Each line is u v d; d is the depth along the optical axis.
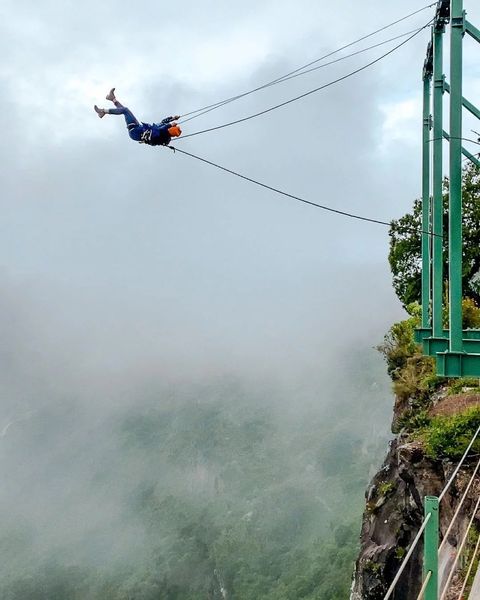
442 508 11.64
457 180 10.21
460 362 10.36
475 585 7.40
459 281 10.38
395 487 16.19
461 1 10.03
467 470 11.31
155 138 11.93
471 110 10.57
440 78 12.99
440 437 12.84
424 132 15.13
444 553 10.44
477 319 20.94
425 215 15.25
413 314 25.12
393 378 22.28
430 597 4.88
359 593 16.25
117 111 11.98
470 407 13.80
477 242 26.56
